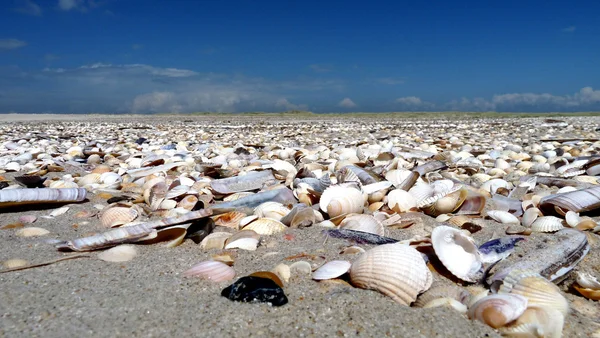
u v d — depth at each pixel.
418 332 0.16
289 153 0.71
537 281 0.20
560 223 0.30
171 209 0.35
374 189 0.39
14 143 0.93
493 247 0.24
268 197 0.38
